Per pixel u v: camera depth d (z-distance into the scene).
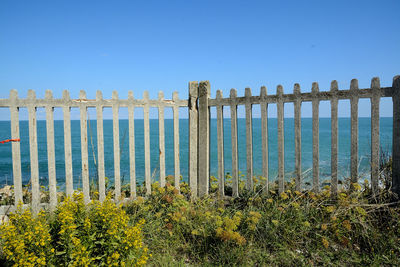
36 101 4.51
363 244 3.30
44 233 2.51
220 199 4.83
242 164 12.72
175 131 5.00
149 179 4.82
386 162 4.12
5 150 19.48
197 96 5.06
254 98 4.59
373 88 3.81
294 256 3.09
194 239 3.48
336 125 4.06
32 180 4.52
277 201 4.16
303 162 11.84
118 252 2.73
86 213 3.00
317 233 3.38
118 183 4.75
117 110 4.70
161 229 3.71
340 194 3.89
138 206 4.32
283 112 4.41
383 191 3.88
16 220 2.78
